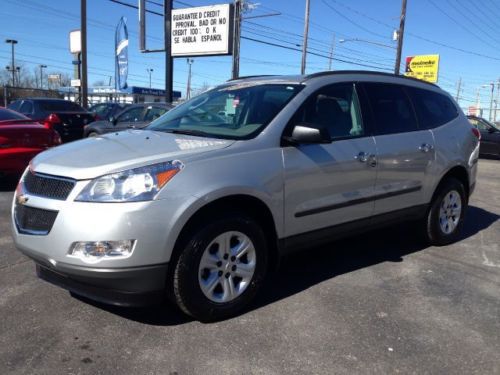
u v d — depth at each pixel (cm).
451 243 568
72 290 333
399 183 478
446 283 444
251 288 370
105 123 1297
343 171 420
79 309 368
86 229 307
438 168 520
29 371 288
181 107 488
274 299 398
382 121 471
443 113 552
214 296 352
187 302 338
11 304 373
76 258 310
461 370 302
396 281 445
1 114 859
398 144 472
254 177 358
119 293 320
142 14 1742
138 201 311
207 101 469
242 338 333
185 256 331
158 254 317
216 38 1788
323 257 507
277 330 345
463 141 558
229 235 354
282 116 393
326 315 370
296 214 391
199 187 329
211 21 1791
